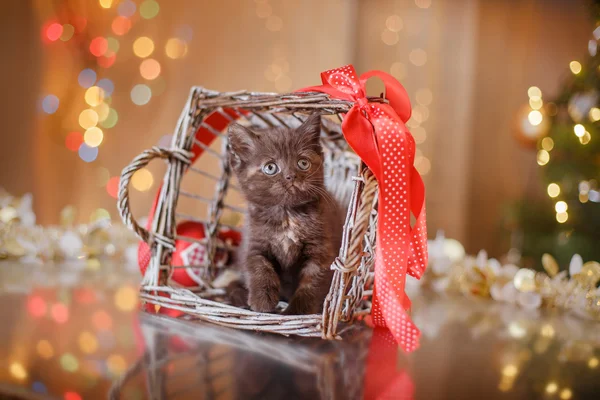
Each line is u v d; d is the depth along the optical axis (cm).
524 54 185
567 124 119
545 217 133
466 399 45
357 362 51
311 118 64
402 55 176
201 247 72
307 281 62
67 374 47
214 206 73
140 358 50
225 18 163
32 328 56
